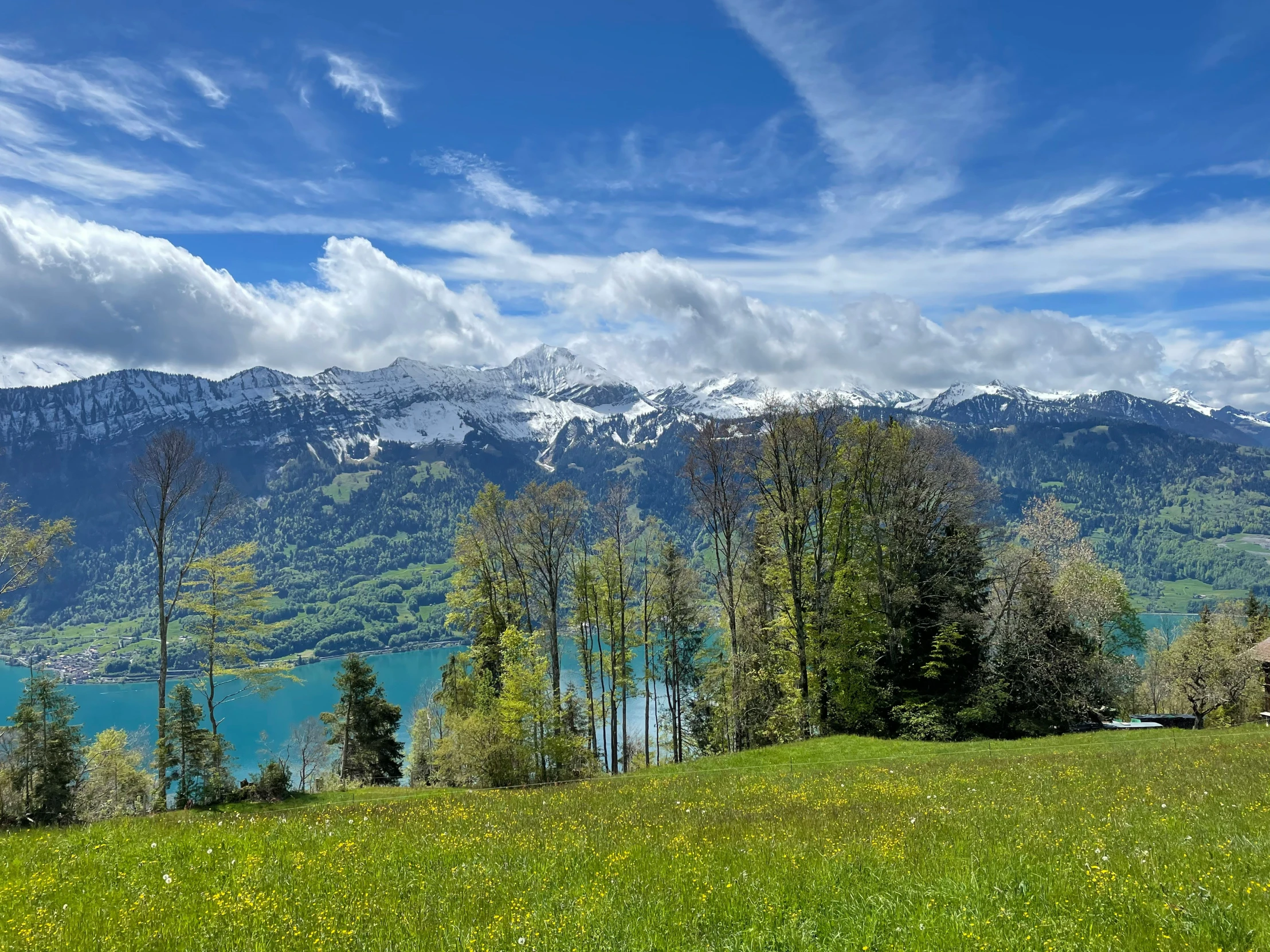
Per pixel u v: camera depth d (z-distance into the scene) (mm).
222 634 42031
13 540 39062
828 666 43750
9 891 10383
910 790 19062
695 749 67688
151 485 41719
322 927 8367
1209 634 71125
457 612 59625
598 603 58625
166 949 7859
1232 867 8898
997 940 6898
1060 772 21406
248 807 33219
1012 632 45719
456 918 8672
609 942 7555
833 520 47000
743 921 8102
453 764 48719
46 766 38625
